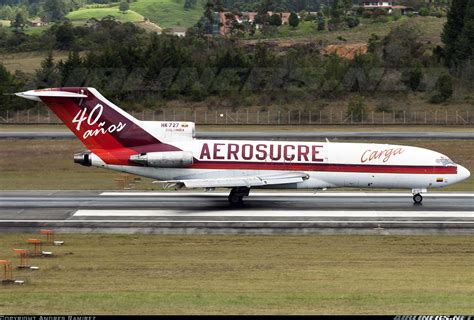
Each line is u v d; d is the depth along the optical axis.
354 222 199.00
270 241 181.50
